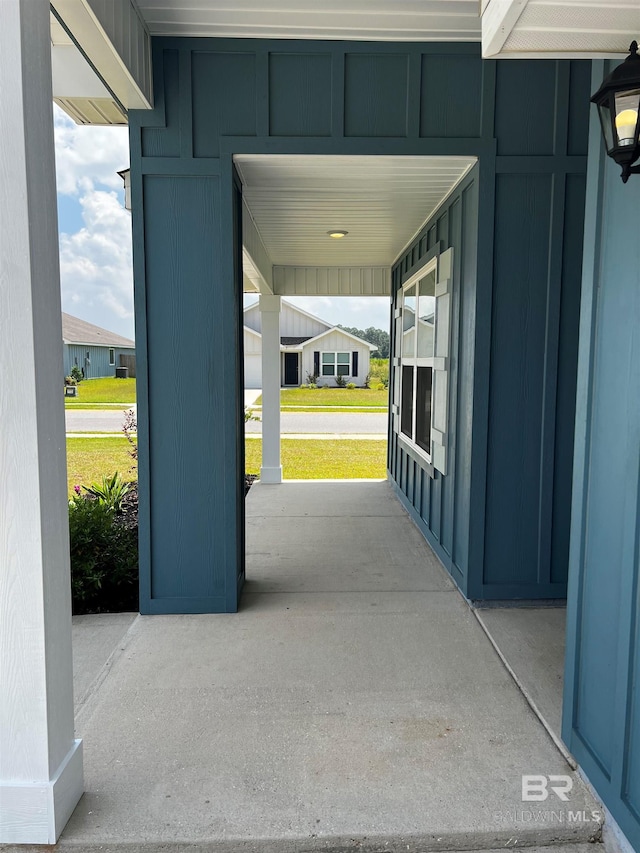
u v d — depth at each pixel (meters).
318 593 3.69
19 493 1.67
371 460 10.16
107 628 3.20
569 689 2.12
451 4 2.79
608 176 1.87
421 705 2.45
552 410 3.37
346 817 1.84
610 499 1.85
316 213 4.59
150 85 3.06
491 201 3.24
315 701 2.48
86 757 2.12
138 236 3.19
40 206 1.67
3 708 1.71
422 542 4.82
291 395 23.02
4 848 1.75
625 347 1.75
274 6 2.80
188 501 3.34
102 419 14.36
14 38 1.56
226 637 3.08
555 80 3.19
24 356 1.65
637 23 1.56
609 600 1.86
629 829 1.67
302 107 3.13
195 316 3.25
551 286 3.30
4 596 1.69
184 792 1.94
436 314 4.32
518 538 3.44
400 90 3.14
